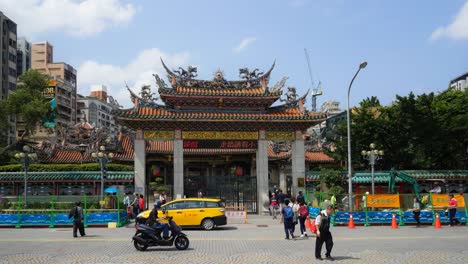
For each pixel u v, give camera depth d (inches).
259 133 1699.1
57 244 884.0
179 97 1680.6
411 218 1273.4
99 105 6063.0
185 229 1194.6
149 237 797.2
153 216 824.3
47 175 1695.4
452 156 1851.6
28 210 1274.6
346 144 1875.0
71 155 2199.8
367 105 2003.0
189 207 1181.7
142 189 1596.9
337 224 1266.0
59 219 1253.7
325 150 2063.2
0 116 2107.5
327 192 1520.7
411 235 1021.8
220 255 741.9
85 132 2319.1
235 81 1793.8
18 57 4847.4
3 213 1272.1
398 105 1840.6
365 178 1716.3
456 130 1764.3
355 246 838.5
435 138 1760.6
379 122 1829.5
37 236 1026.7
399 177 1679.4
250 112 1736.0
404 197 1347.2
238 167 2699.3
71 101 5059.1
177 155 1635.1
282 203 1535.4
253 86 1800.0
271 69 1802.4
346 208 1421.0
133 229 1193.4
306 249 805.9
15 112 2097.7
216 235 1045.2
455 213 1258.0
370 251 772.0
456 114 1820.9
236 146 1728.6
